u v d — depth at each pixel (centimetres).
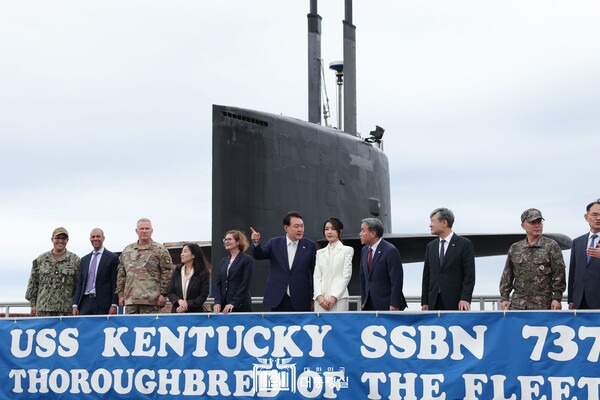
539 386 786
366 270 945
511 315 797
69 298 1077
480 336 803
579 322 779
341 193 1384
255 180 1202
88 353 920
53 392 929
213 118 1164
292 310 948
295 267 952
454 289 900
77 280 1077
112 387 909
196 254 970
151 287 1010
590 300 834
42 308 1067
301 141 1289
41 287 1074
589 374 774
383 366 826
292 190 1262
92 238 1053
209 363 876
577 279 847
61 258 1082
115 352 909
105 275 1050
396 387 820
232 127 1178
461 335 807
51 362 932
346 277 924
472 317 805
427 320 817
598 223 831
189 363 882
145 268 1010
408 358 820
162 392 889
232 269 945
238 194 1177
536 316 790
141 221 1022
